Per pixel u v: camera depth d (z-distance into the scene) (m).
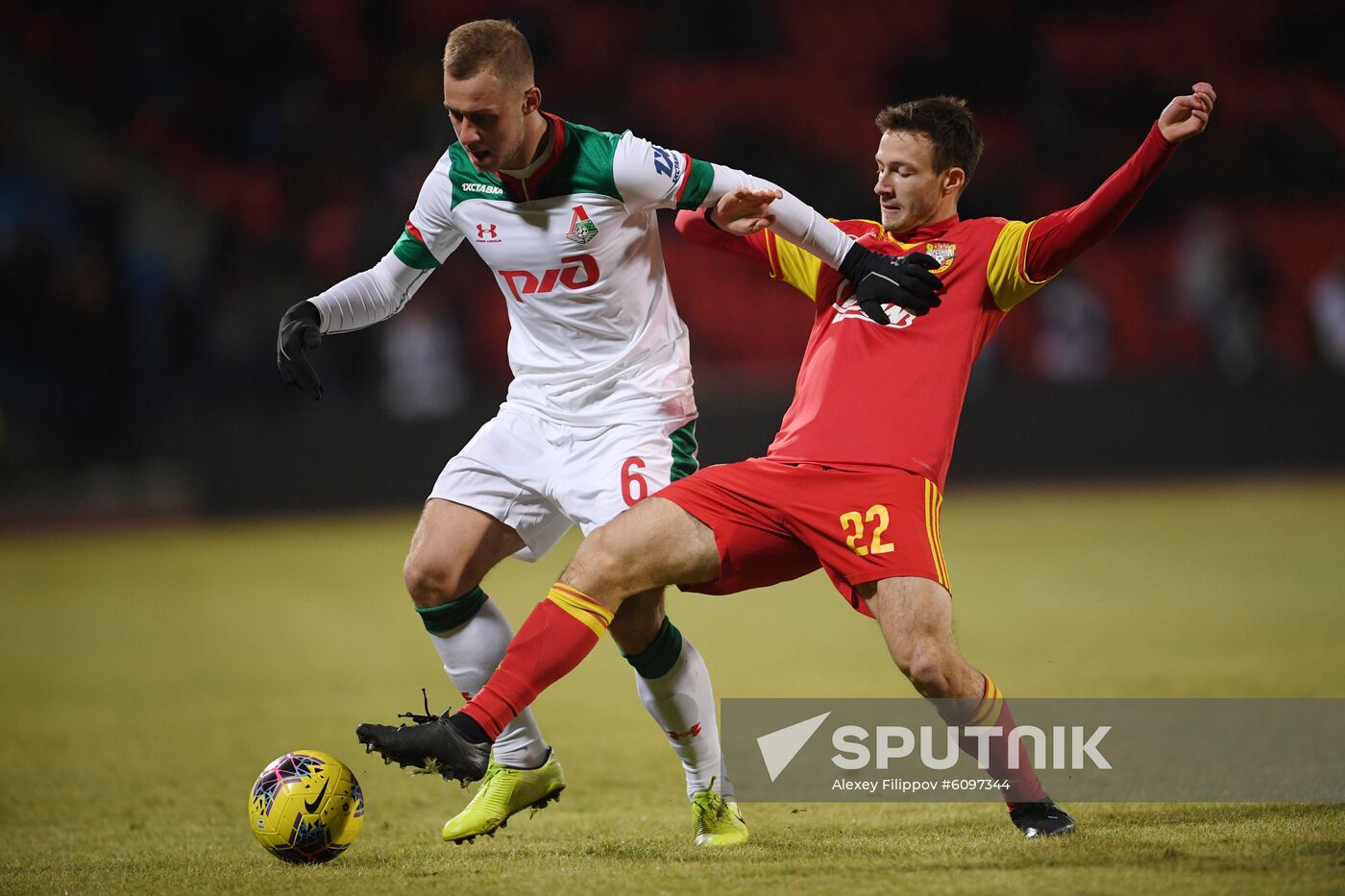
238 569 46.53
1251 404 65.12
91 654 32.34
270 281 63.91
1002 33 78.19
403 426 61.16
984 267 14.83
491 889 12.82
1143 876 12.38
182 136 73.25
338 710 25.17
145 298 64.69
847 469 14.23
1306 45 85.38
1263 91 82.75
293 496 60.56
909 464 14.24
